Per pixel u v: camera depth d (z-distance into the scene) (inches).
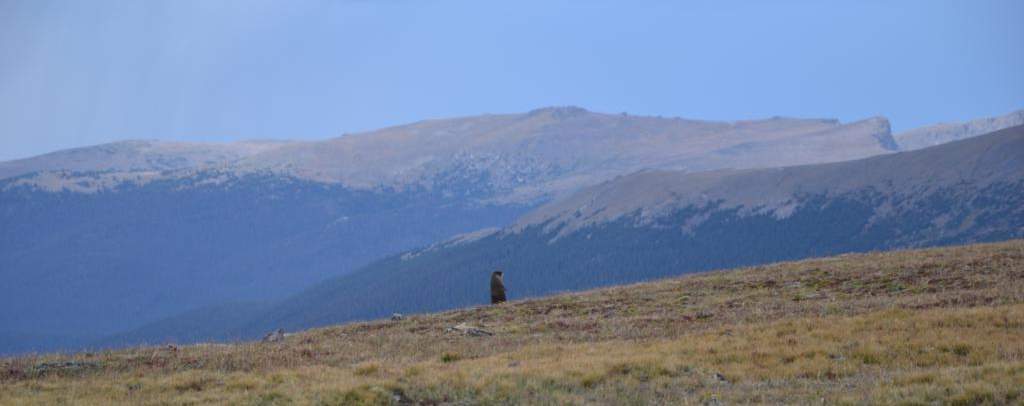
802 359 2642.7
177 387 2655.0
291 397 2429.9
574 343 3284.9
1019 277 3986.2
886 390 2180.1
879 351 2655.0
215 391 2554.1
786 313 3585.1
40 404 2447.1
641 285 5201.8
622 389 2455.7
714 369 2610.7
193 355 3257.9
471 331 3732.8
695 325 3474.4
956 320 2960.1
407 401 2442.2
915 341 2711.6
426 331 3892.7
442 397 2444.6
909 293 3932.1
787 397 2241.6
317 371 2807.6
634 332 3437.5
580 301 4589.1
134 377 2817.4
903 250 5836.6
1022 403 1995.6
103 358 3228.3
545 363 2783.0
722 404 2214.6
